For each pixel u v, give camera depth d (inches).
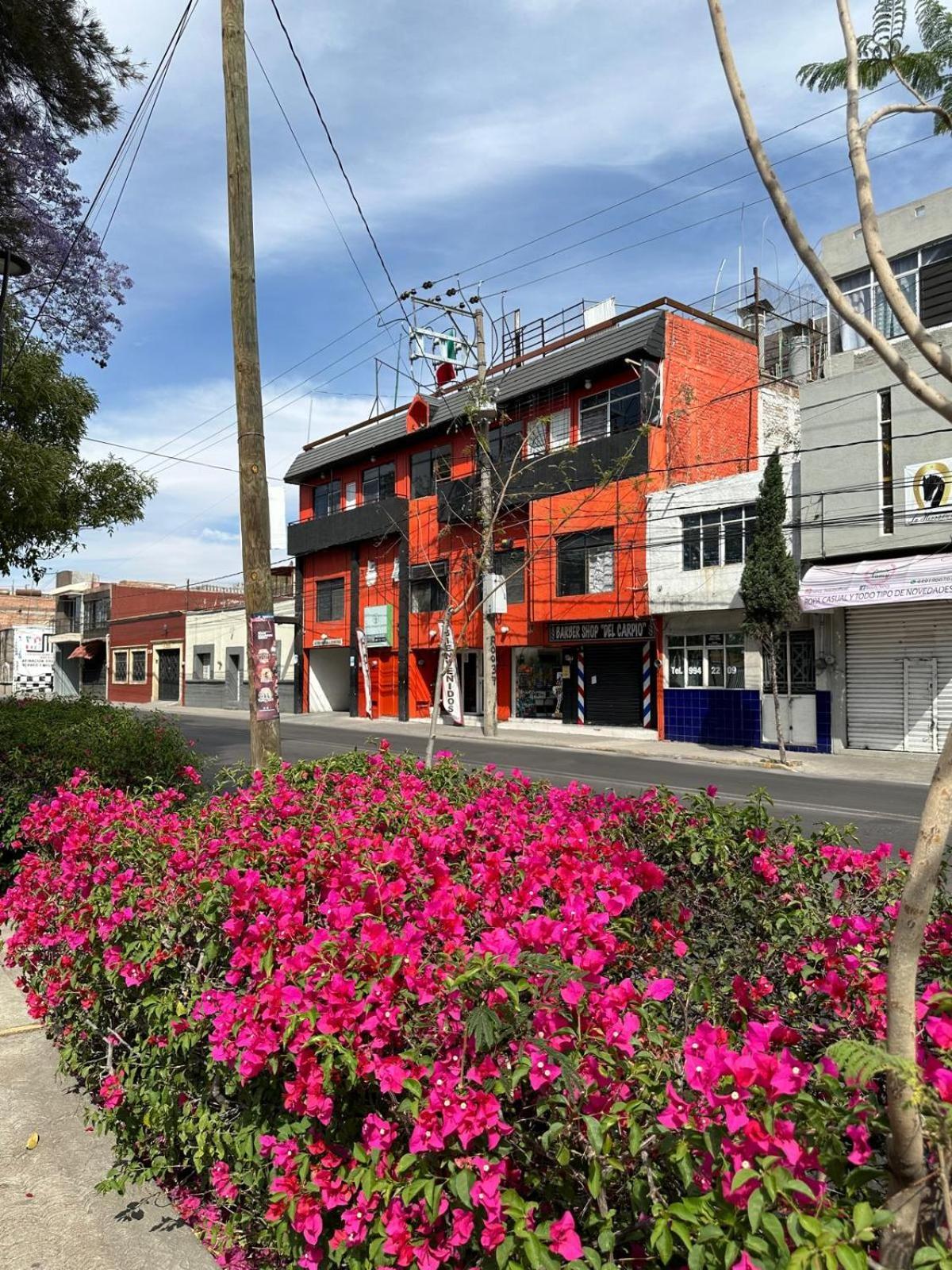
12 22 352.2
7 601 2300.7
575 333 911.7
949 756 53.5
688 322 842.8
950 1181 52.5
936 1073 55.9
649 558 797.2
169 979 112.2
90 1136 125.6
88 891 138.2
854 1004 92.2
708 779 552.4
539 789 185.3
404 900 96.4
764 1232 51.9
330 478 1320.1
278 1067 82.2
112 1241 101.3
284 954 91.9
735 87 62.5
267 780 179.2
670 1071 66.8
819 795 479.2
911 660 651.5
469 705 1105.4
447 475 1075.3
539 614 897.5
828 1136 55.9
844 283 672.4
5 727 278.2
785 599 648.4
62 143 421.4
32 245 435.5
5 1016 169.9
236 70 255.6
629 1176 63.0
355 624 1224.8
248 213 257.3
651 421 805.9
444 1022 71.4
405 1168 62.7
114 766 269.6
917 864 53.7
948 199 609.0
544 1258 55.2
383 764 210.8
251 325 257.4
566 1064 60.2
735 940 117.6
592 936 84.1
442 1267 65.4
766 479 663.8
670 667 814.5
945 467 598.2
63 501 437.7
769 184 60.3
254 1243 95.0
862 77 69.2
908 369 54.8
